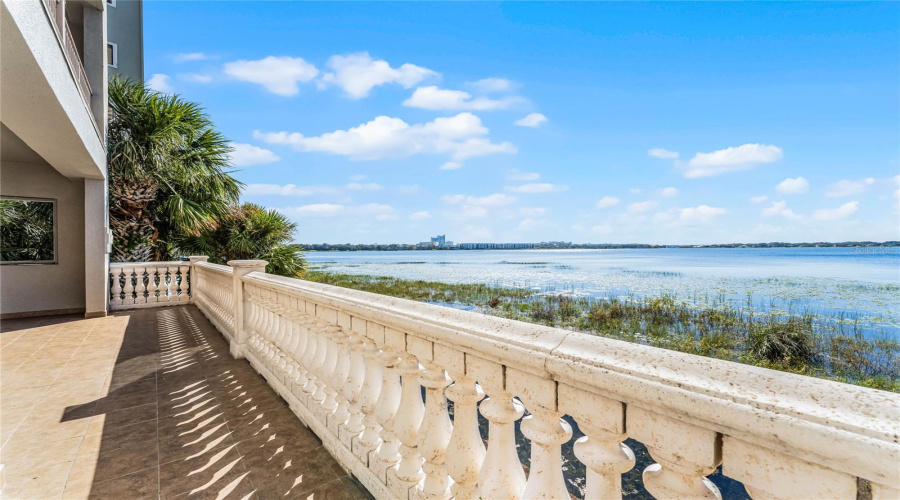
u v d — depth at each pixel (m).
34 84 3.48
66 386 3.55
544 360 0.94
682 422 0.72
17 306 7.02
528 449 2.60
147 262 8.34
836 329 9.90
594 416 0.87
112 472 2.20
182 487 2.07
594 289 20.38
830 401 0.58
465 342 1.19
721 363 0.73
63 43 3.89
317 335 2.61
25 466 2.26
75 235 7.57
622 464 0.88
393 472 1.79
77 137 4.87
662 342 9.14
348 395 2.12
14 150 6.43
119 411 3.02
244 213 11.17
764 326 9.54
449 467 1.37
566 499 1.06
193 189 9.46
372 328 1.81
